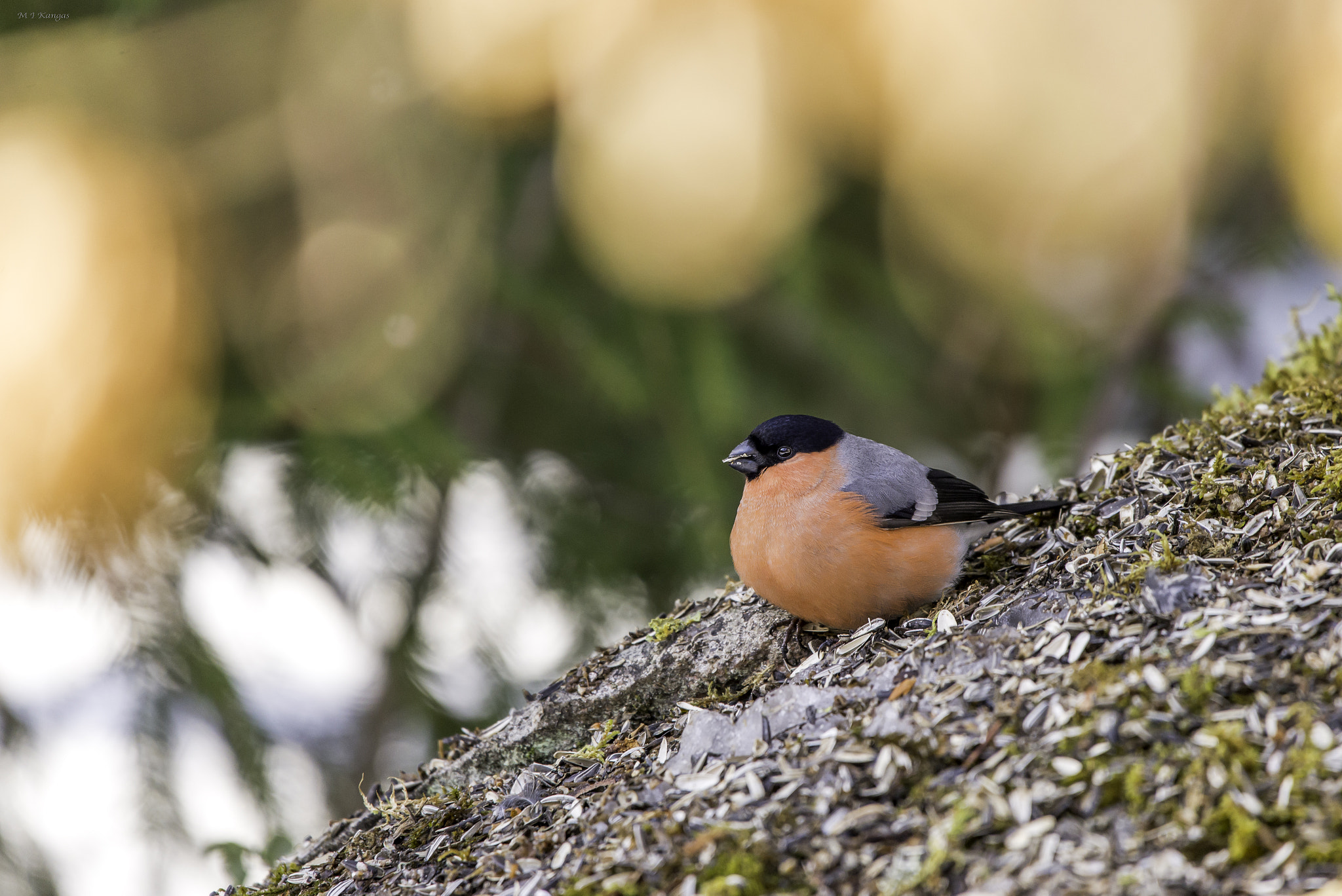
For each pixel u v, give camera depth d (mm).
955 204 10898
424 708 11219
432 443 10336
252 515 10969
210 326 10133
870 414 12000
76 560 9836
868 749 5406
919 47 9758
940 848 4707
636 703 7336
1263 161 11602
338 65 9961
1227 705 5043
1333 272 12453
